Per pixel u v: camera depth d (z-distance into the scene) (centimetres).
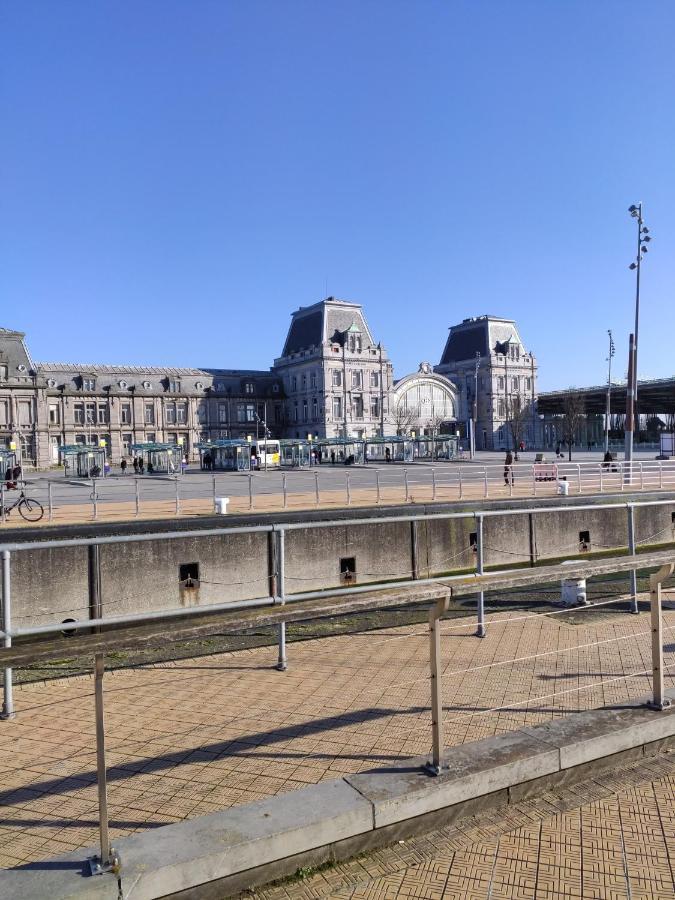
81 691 784
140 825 484
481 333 15188
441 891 419
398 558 2195
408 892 419
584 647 905
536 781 533
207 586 1850
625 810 509
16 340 8938
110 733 657
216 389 12469
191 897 407
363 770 560
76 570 1695
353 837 459
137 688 787
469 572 2267
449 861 450
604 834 477
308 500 2920
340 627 1090
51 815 503
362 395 12488
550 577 593
